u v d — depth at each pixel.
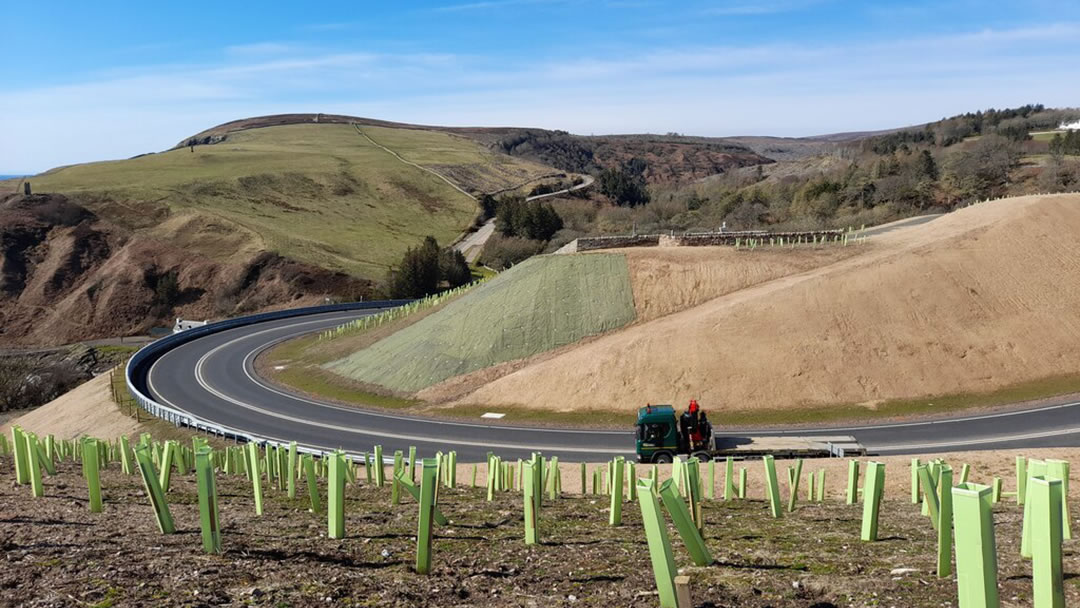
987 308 41.47
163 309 102.56
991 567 4.42
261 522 10.83
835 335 40.06
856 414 35.72
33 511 10.45
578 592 6.96
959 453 22.39
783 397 37.72
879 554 8.73
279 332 72.25
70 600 6.32
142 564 7.43
